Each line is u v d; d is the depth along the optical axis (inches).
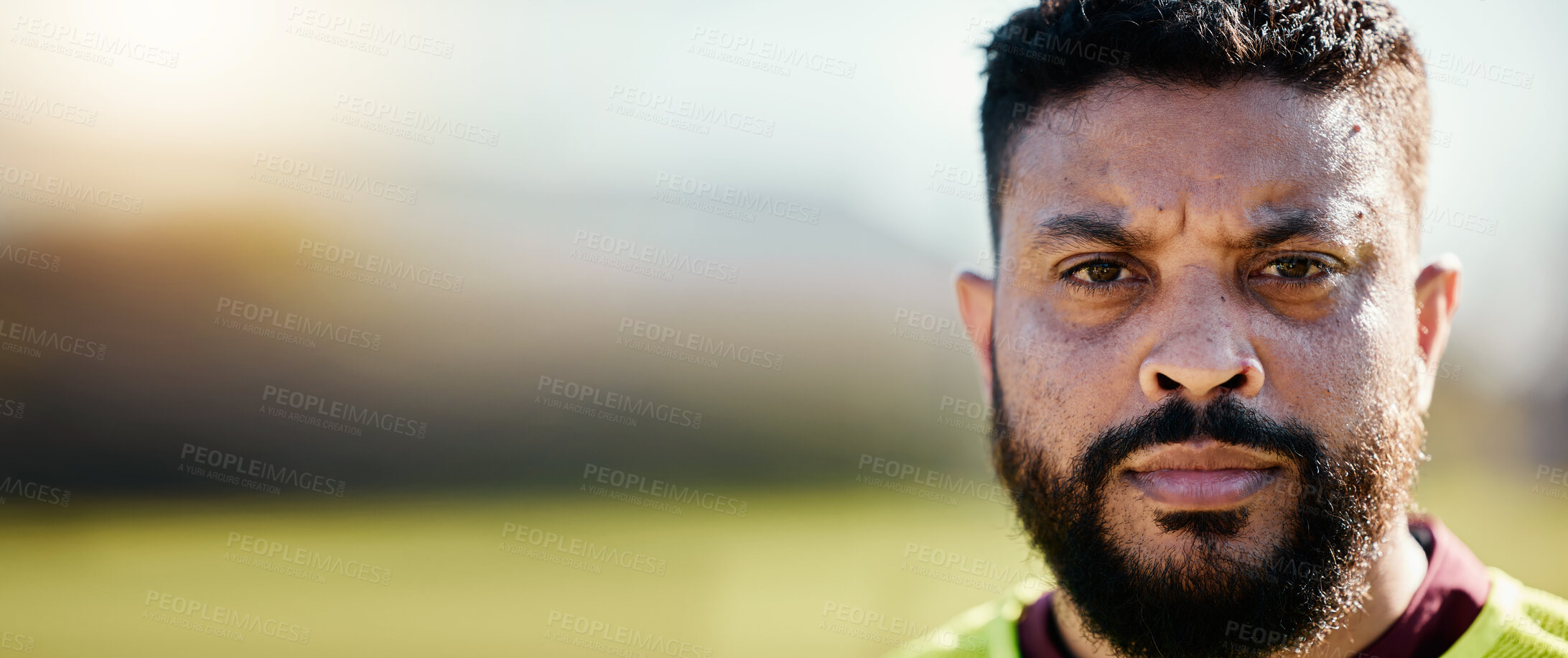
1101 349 66.5
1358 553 62.9
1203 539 62.2
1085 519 66.7
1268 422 61.0
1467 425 373.1
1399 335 64.7
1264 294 63.4
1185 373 61.4
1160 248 64.9
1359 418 62.4
